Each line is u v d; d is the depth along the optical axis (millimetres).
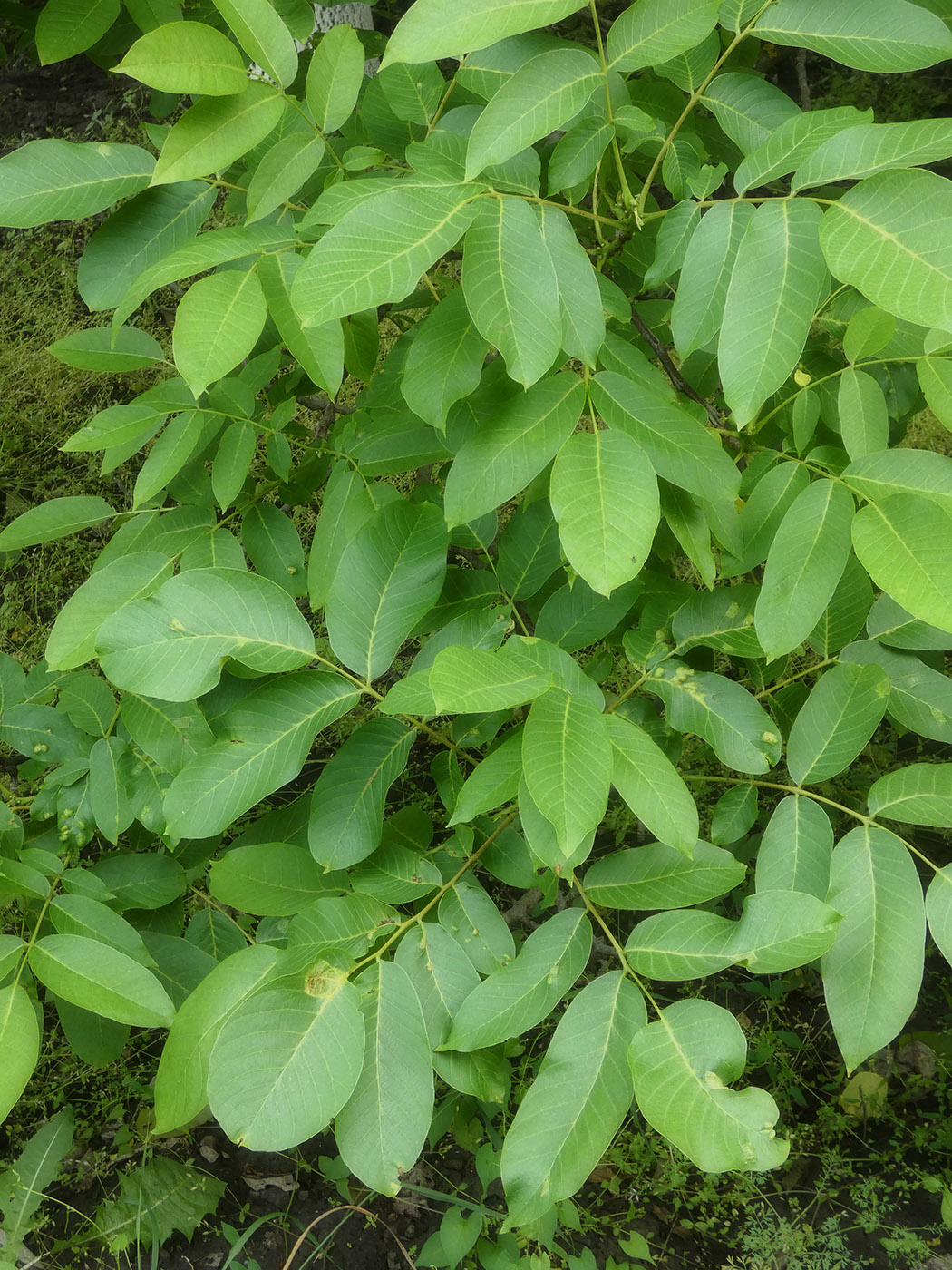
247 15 671
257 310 653
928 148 586
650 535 610
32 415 2148
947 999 1355
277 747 710
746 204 651
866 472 675
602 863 714
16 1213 1151
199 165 679
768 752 767
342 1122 633
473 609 805
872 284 570
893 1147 1255
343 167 838
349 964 655
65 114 2746
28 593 1946
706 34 648
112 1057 886
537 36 748
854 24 698
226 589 710
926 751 1525
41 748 895
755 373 602
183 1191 1238
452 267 1872
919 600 623
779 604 672
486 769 647
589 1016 654
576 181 730
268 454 848
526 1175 623
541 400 660
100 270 786
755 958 646
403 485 1683
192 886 942
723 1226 1218
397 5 2264
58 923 768
